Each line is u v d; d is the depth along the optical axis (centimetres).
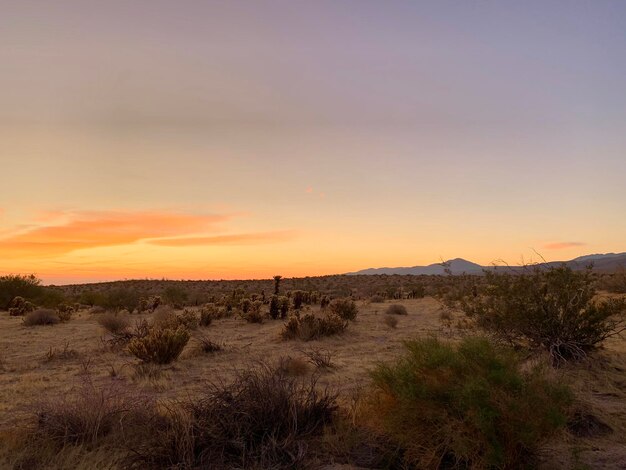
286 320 2306
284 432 580
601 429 598
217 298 4419
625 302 994
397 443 530
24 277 3878
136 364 1188
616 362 933
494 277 1056
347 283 7850
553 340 967
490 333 1032
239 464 521
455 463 489
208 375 1054
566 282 990
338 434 573
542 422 470
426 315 2445
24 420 699
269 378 686
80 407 637
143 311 3425
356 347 1427
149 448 531
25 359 1339
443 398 504
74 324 2417
